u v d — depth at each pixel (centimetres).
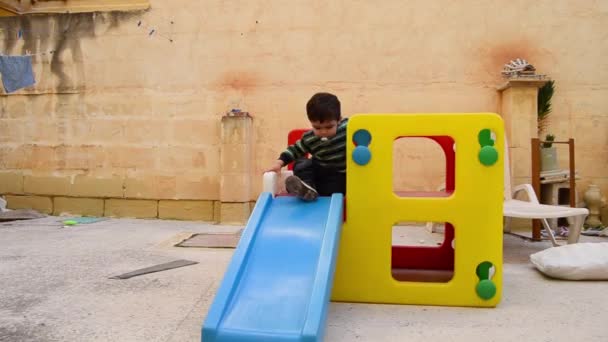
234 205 564
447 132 246
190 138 595
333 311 241
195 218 593
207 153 592
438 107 560
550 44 546
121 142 608
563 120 546
